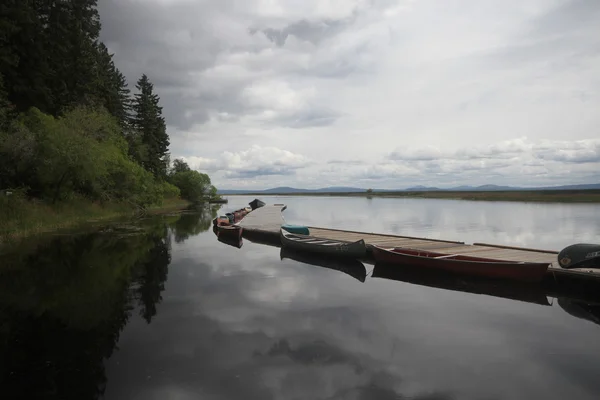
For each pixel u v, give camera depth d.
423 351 6.53
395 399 5.06
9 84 29.31
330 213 47.94
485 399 5.10
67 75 35.38
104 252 16.05
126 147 40.22
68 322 7.84
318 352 6.45
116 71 56.00
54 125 26.55
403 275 12.45
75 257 14.80
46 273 12.18
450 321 8.05
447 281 11.59
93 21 39.69
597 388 5.37
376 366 5.97
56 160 25.34
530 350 6.61
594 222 32.34
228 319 8.04
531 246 19.05
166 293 10.03
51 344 6.76
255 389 5.28
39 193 27.47
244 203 89.06
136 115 58.78
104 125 32.28
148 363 6.03
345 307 8.93
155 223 29.83
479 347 6.72
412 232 25.34
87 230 23.23
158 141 61.09
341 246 14.87
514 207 58.72
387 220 36.00
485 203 75.06
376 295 10.00
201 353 6.39
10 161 24.78
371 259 15.14
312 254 16.23
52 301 9.26
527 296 10.00
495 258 12.67
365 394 5.18
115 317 8.15
